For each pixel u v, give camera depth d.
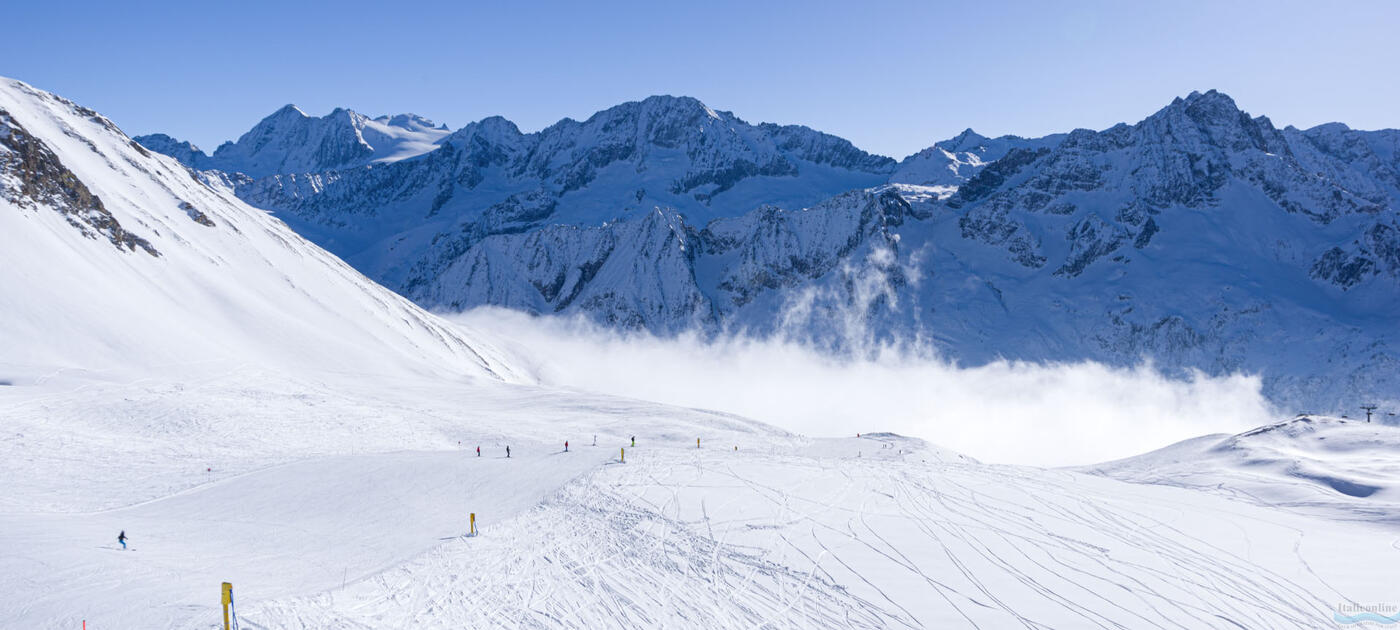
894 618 27.05
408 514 40.78
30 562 28.12
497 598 27.89
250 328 111.88
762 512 40.94
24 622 22.30
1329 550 35.47
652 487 46.75
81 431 58.22
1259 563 33.53
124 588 25.66
